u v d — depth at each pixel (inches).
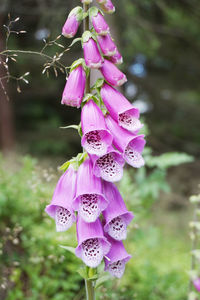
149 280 31.1
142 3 69.8
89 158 20.0
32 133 100.7
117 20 66.0
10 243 31.7
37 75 95.0
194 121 117.7
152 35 74.0
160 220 59.6
